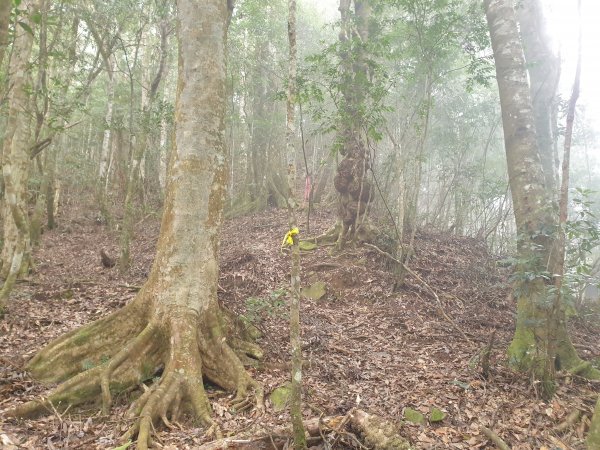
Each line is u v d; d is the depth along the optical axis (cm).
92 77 1310
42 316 732
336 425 431
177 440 429
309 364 629
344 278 1018
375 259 1078
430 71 1024
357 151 1127
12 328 677
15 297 798
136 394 510
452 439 454
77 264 1220
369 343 758
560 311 630
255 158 1903
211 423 457
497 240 1523
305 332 757
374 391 561
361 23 1148
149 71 1841
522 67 718
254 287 1012
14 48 785
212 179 580
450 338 782
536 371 556
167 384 489
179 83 590
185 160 572
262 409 488
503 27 741
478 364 621
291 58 422
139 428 430
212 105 580
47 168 1350
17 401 475
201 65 576
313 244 1205
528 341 613
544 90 1075
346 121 991
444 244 1229
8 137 588
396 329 823
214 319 575
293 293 386
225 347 565
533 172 664
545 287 607
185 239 564
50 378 523
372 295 966
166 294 556
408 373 629
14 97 597
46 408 459
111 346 558
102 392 484
